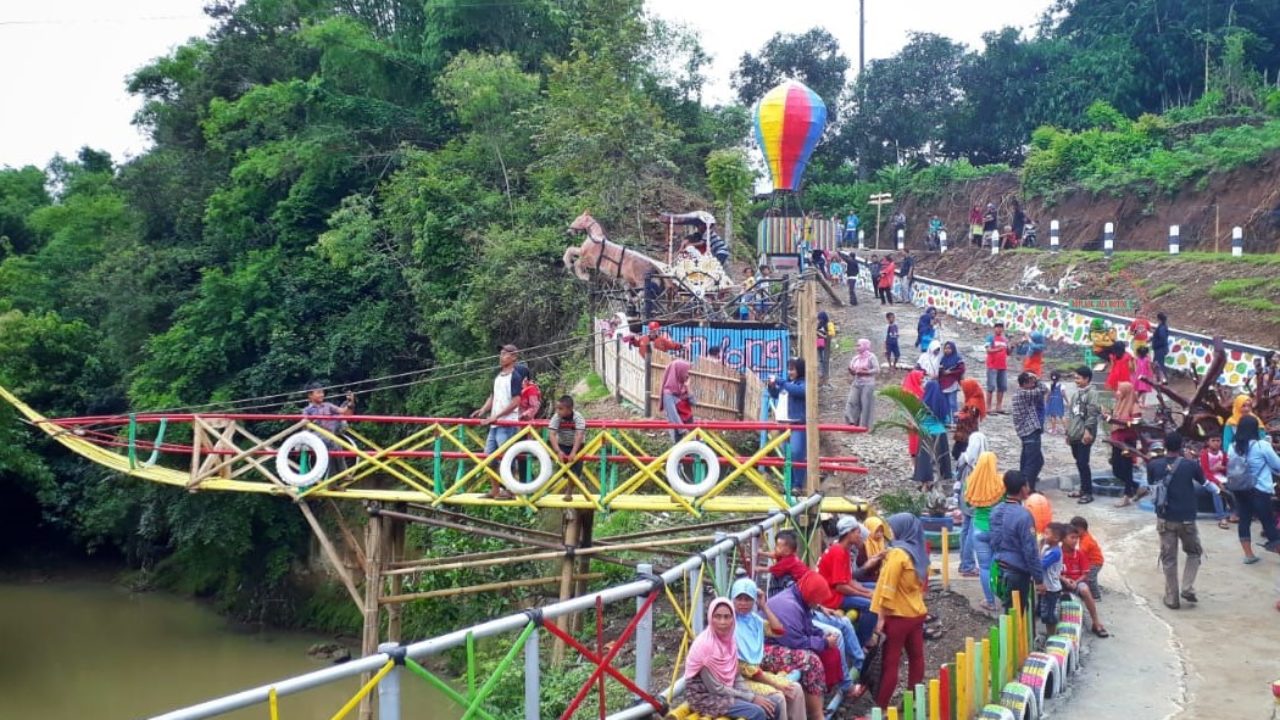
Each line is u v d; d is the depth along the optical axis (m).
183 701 23.98
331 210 36.94
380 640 24.23
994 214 43.72
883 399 23.44
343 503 29.50
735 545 10.30
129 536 35.69
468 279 32.06
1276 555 14.43
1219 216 36.34
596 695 12.70
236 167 38.09
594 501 15.03
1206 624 12.23
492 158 35.59
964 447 15.68
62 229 47.31
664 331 22.09
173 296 36.31
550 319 29.98
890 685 9.37
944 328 31.58
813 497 12.88
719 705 7.91
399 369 33.56
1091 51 53.91
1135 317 27.06
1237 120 42.31
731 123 44.62
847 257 35.25
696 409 19.45
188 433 31.77
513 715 14.05
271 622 30.14
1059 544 11.48
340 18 40.03
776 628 8.91
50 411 36.25
